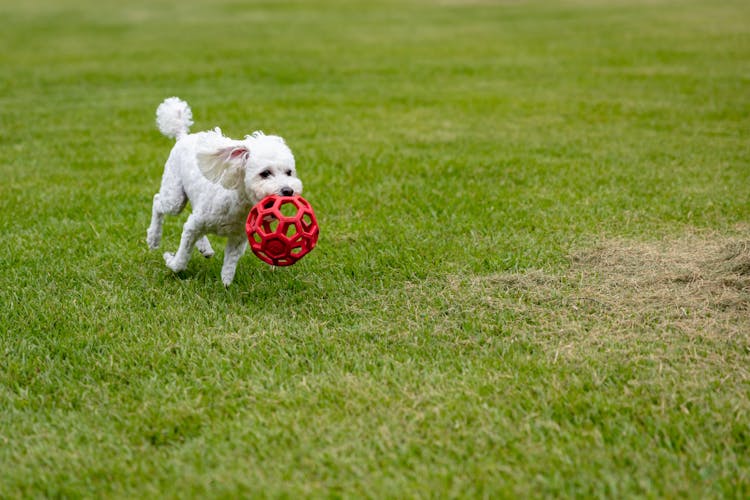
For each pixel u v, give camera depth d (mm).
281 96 13195
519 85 14102
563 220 6691
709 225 6465
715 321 4555
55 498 3211
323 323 4781
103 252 6047
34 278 5469
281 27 23797
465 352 4398
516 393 3865
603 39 19984
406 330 4672
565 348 4332
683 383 3893
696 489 3092
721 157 8875
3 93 13617
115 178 8258
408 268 5656
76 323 4777
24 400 3900
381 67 16250
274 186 4777
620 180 8008
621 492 3090
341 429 3582
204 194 5020
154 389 4012
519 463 3320
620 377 3998
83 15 27938
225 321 4809
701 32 20641
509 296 5109
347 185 7926
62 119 11453
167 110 5621
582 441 3439
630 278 5309
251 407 3828
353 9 28953
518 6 29391
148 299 5172
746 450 3359
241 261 5902
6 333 4621
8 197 7477
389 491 3141
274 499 3119
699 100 12398
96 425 3697
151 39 21328
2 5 32250
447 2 31453
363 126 10891
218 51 18844
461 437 3527
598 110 11820
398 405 3777
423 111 11945
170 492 3186
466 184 7941
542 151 9391
